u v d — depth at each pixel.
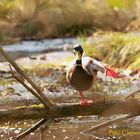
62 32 27.33
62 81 15.77
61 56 20.19
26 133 10.11
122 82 15.77
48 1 28.05
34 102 13.91
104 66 10.23
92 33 25.47
